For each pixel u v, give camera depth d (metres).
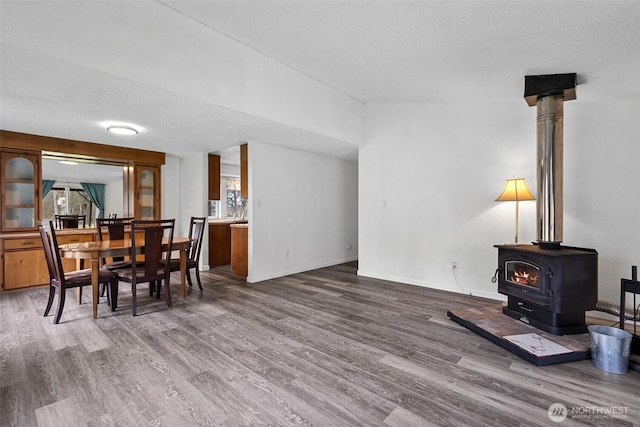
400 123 4.53
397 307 3.38
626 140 2.87
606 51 2.08
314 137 4.23
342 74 3.60
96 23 2.13
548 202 2.68
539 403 1.72
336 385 1.91
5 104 2.83
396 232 4.58
